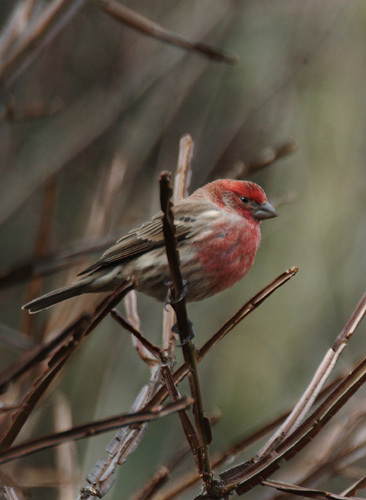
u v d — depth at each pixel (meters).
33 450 4.83
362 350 14.12
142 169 12.20
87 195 13.84
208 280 9.41
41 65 12.76
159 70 12.83
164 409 4.90
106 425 4.88
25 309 8.52
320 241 15.25
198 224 9.32
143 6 13.33
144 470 12.56
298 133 14.77
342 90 15.41
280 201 10.48
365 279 14.84
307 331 15.02
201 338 14.97
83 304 8.87
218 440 14.40
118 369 12.03
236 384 14.88
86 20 13.86
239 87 13.92
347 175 15.34
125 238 9.27
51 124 12.77
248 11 14.41
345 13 15.09
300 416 6.36
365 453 7.72
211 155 13.33
